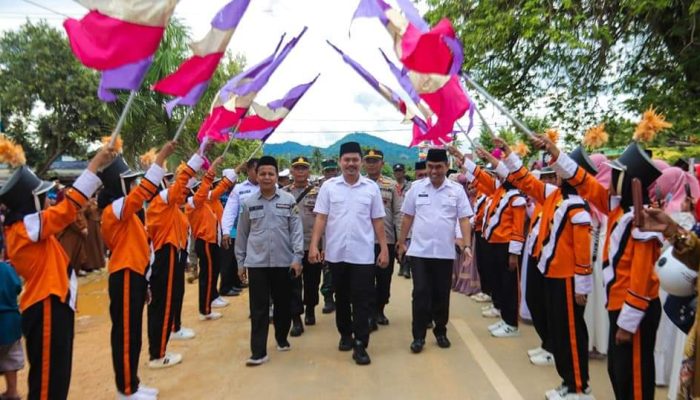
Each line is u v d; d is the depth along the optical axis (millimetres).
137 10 3527
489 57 10922
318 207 5207
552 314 4000
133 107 11734
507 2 10289
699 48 8891
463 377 4539
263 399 4145
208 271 6684
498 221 6195
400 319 6613
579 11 9680
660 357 4246
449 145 6500
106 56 3525
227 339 5840
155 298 4910
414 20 4141
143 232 4219
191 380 4590
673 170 4031
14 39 15844
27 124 16531
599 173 4297
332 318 6832
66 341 3439
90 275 10156
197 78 4141
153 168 3979
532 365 4812
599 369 4719
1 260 4242
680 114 8562
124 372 4027
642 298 3037
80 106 15938
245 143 16734
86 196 3369
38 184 3459
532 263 4676
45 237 3316
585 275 3789
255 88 5379
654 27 9453
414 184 5660
